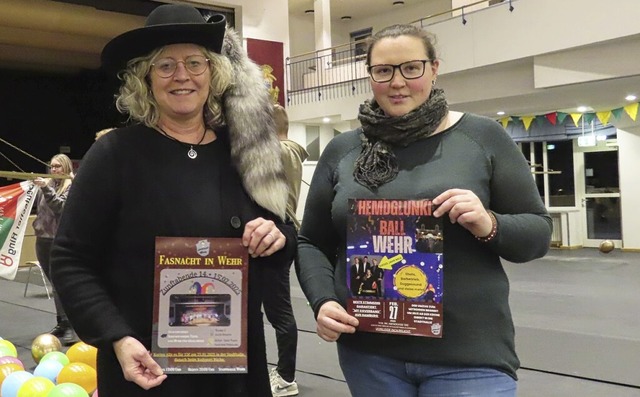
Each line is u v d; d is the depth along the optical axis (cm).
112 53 137
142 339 129
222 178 139
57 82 1138
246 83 145
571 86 861
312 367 362
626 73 789
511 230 132
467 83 993
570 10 819
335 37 1806
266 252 134
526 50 874
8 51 950
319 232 161
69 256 126
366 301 139
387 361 142
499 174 140
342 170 152
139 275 130
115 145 133
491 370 136
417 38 141
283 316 305
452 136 143
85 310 123
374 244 139
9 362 299
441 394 137
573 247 1190
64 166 456
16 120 1101
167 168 135
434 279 133
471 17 941
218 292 129
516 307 536
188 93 135
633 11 756
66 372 265
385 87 141
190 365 127
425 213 134
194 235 132
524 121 1117
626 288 643
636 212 1108
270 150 143
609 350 382
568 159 1223
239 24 771
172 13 135
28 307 594
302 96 1359
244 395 133
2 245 383
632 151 1107
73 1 656
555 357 369
